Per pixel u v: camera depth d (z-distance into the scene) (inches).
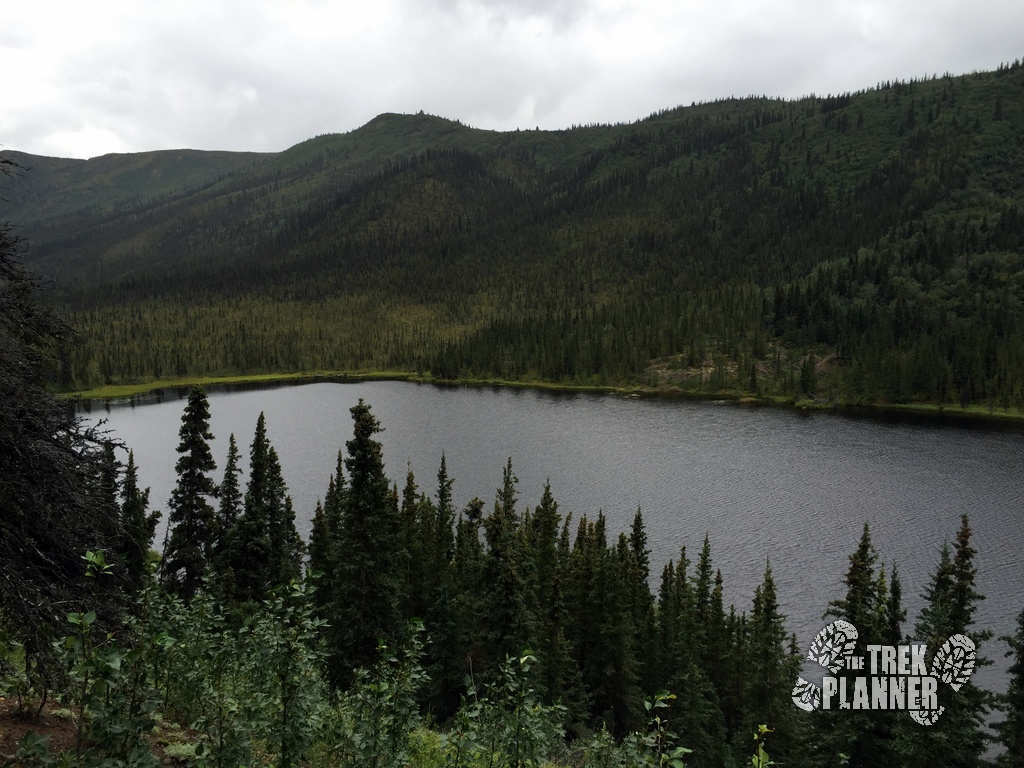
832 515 3348.9
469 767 471.5
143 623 402.0
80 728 297.0
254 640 446.0
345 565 1234.6
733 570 2723.9
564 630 1670.8
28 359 465.4
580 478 4079.7
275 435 5315.0
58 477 432.8
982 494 3629.4
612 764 446.3
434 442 5068.9
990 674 1955.0
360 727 426.3
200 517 1445.6
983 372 6254.9
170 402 7037.4
